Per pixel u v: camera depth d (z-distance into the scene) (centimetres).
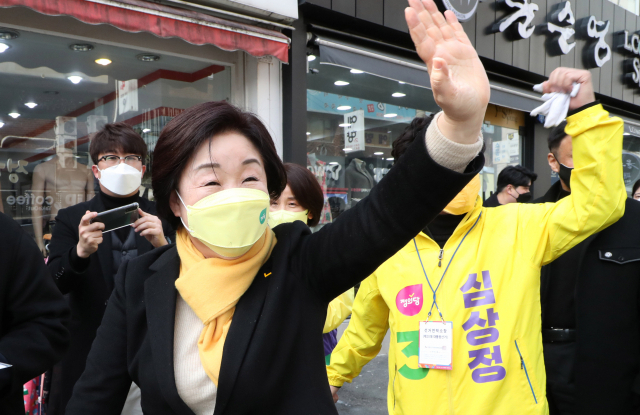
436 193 88
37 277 150
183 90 442
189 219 104
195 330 107
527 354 152
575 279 201
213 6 398
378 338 189
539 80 711
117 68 409
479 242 164
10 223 150
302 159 470
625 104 848
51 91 381
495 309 155
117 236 235
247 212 100
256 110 453
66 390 219
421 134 89
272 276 106
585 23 739
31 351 139
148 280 112
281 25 432
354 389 420
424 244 169
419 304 163
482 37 609
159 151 107
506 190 427
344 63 465
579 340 192
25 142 371
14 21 350
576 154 155
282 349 101
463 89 81
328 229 105
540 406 150
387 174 96
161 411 105
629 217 193
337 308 230
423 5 87
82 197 399
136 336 111
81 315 222
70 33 374
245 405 97
